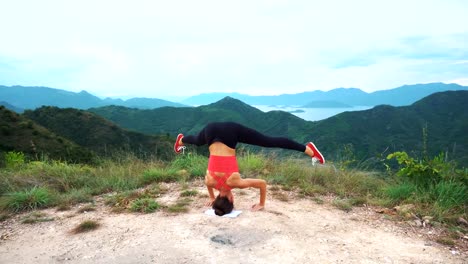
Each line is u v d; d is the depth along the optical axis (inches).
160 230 188.5
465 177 237.1
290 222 198.1
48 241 183.2
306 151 200.7
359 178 295.9
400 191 245.1
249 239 173.9
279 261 151.6
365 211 224.1
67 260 159.6
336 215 214.2
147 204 231.9
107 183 294.2
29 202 241.0
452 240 173.6
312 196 259.6
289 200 245.9
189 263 151.3
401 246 167.5
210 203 231.0
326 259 153.3
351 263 149.5
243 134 197.9
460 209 213.5
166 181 308.0
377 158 314.5
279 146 200.4
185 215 212.2
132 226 197.0
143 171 334.6
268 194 259.1
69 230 197.3
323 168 320.8
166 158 391.9
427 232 186.2
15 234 195.5
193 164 348.5
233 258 154.9
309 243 169.9
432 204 219.6
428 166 250.1
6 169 372.5
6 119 2217.0
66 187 288.4
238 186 198.1
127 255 161.0
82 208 235.9
